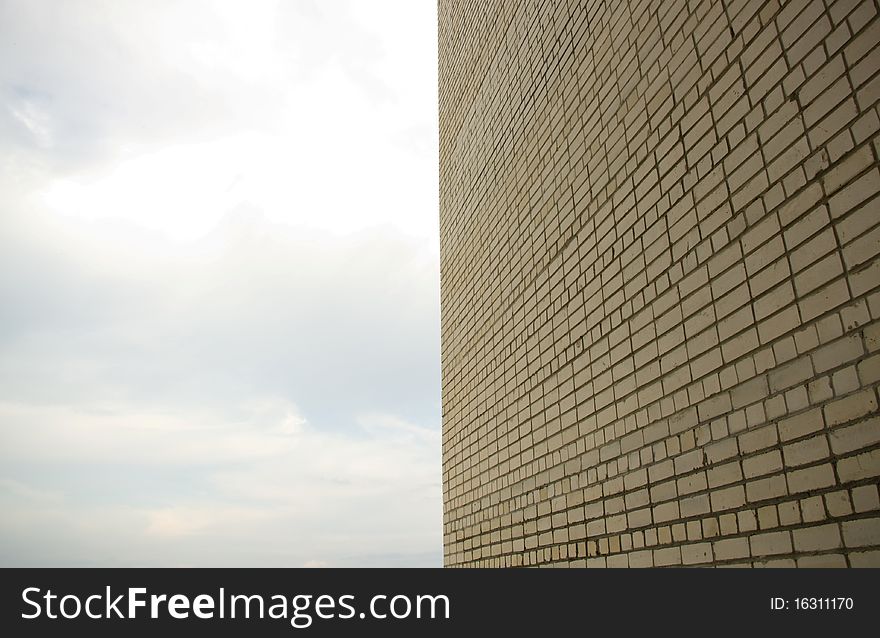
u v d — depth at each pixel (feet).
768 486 6.84
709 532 7.71
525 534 12.91
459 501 17.07
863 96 6.06
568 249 12.08
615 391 10.08
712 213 8.11
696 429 8.10
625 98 10.49
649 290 9.36
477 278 17.25
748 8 7.76
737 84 7.86
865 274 5.88
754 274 7.30
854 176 6.09
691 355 8.31
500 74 16.67
